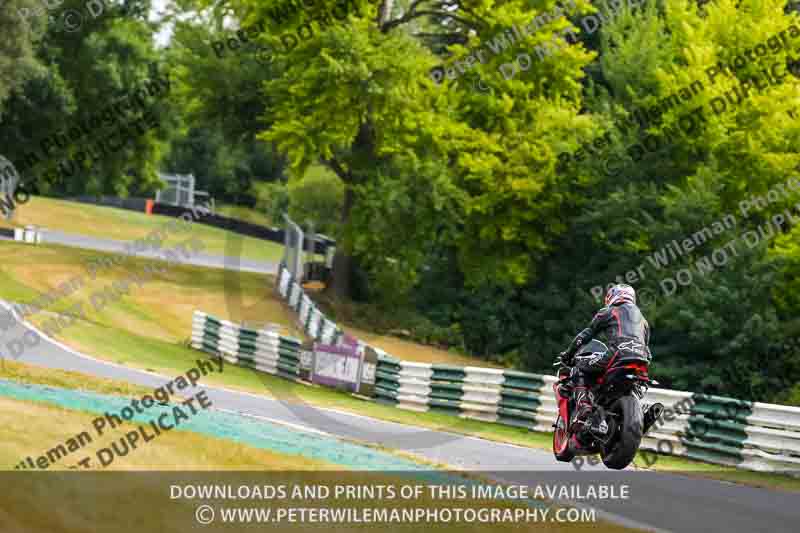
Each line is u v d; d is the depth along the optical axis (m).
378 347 81.50
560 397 23.20
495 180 85.19
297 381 56.62
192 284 91.19
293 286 83.69
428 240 89.94
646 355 21.73
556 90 88.19
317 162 98.88
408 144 83.44
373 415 43.38
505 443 38.59
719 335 72.62
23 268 84.38
